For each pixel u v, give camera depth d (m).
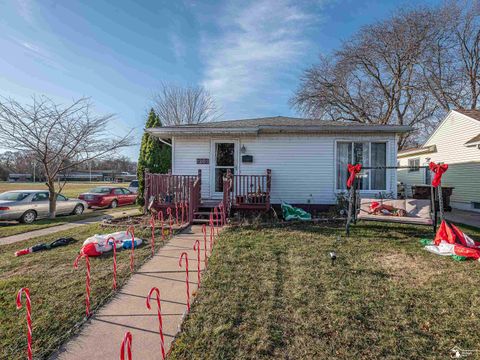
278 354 2.38
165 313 3.08
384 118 22.81
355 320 2.90
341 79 23.11
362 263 4.60
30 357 2.06
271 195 9.56
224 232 6.70
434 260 4.72
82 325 2.86
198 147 9.77
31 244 6.50
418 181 16.45
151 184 8.55
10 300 3.39
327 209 9.41
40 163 11.70
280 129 9.03
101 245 5.29
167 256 5.02
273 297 3.39
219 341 2.55
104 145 11.81
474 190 11.73
